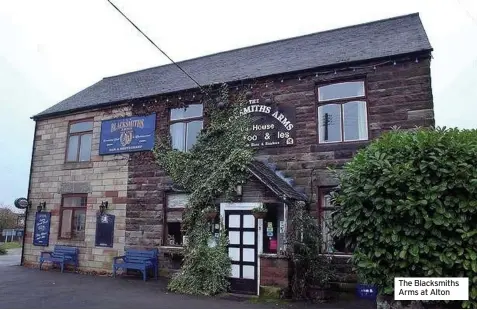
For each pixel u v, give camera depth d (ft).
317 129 34.12
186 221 34.17
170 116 42.01
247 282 31.09
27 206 49.73
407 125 30.68
